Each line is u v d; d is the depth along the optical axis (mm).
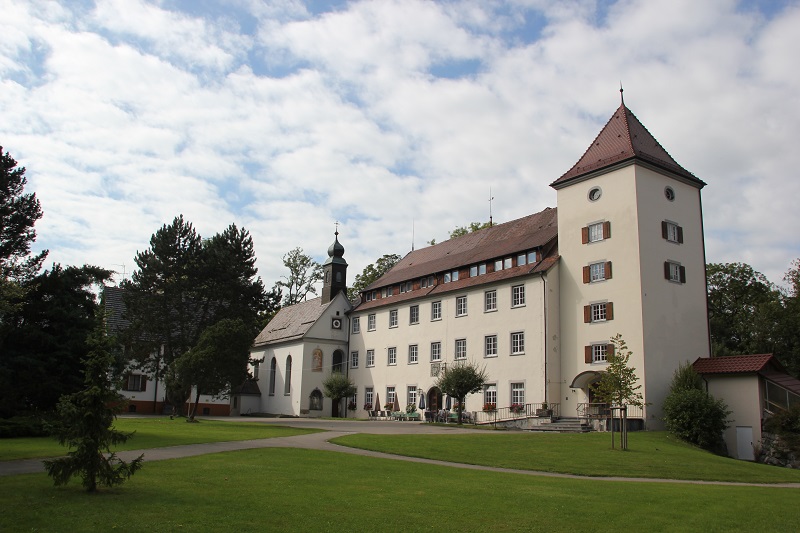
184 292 60719
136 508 12969
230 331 44594
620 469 24094
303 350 67250
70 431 14344
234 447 25062
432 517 13391
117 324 66375
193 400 69562
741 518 14617
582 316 44062
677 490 18859
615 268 42438
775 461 35781
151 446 24609
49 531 11078
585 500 16172
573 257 45406
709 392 39844
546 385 44188
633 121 46094
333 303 69688
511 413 46312
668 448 30984
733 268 66312
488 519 13461
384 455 25312
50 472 14039
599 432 36969
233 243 64125
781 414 35938
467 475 20359
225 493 14883
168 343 60188
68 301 33625
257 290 63844
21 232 39656
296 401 67125
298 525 12164
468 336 52062
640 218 41750
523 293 47500
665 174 44156
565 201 46812
